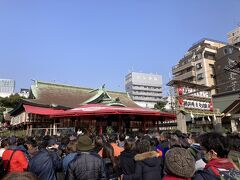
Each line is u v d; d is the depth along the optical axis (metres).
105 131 18.94
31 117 24.84
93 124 18.72
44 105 23.97
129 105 35.56
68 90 32.25
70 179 3.82
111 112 13.13
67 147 5.69
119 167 5.14
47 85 30.77
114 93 37.56
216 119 20.20
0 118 41.09
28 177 1.60
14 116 33.16
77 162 3.88
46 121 24.06
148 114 14.48
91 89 34.62
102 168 4.00
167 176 2.53
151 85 115.12
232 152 3.77
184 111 17.48
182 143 5.76
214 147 2.73
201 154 4.45
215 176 2.49
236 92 31.50
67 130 19.05
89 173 3.83
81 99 31.19
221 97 33.19
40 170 4.42
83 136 4.19
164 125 25.75
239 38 63.62
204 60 57.72
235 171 2.51
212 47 60.66
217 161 2.66
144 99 112.31
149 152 4.41
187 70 62.69
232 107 18.98
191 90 18.70
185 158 2.50
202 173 2.54
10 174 1.63
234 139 4.02
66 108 24.50
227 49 52.09
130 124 19.92
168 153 2.62
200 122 24.06
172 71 68.25
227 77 47.94
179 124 17.19
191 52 66.25
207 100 19.86
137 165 4.33
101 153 5.87
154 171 4.22
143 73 115.44
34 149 6.40
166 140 6.74
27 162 5.00
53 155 5.43
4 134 26.52
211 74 56.81
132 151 5.08
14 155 4.91
